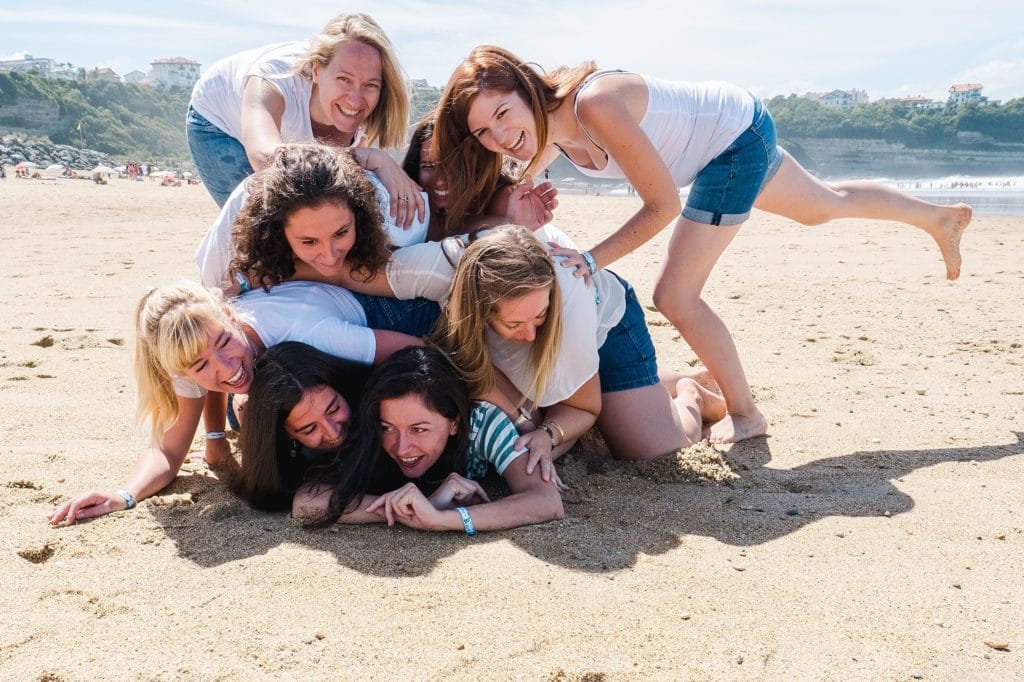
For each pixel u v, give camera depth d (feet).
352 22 11.57
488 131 9.73
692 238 11.22
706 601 7.03
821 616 6.81
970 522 8.62
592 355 9.55
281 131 11.73
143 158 455.22
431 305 9.73
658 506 9.22
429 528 8.40
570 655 6.23
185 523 8.59
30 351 15.42
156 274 25.25
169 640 6.44
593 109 10.05
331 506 8.48
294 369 8.48
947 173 490.49
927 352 15.92
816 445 11.25
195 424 9.65
